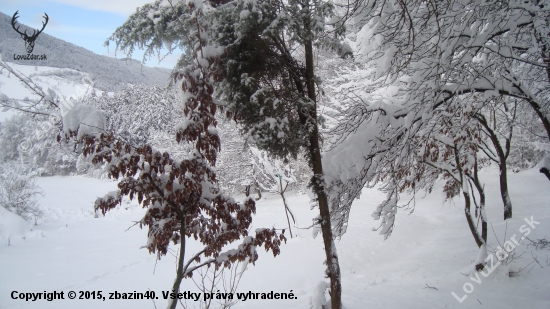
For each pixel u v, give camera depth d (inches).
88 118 111.3
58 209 856.9
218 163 862.5
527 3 165.8
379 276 314.8
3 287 296.0
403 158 184.5
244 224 140.9
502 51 176.1
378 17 178.2
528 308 199.9
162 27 160.2
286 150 182.2
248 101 170.6
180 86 133.5
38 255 419.5
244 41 168.2
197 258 133.5
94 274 336.5
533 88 267.3
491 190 641.6
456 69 169.2
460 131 239.3
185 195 118.3
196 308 239.1
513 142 651.5
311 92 191.6
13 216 579.8
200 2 140.1
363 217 557.3
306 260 353.7
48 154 1497.3
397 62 189.0
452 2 166.7
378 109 194.9
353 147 194.4
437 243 410.3
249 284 293.1
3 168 690.2
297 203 770.2
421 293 249.9
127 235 571.2
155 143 967.0
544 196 523.5
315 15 170.6
